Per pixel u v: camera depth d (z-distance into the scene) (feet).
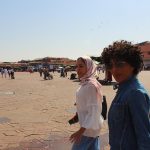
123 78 8.46
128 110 8.04
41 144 25.13
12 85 107.86
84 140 13.38
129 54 8.34
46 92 75.61
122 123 8.13
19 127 31.45
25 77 189.47
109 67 8.69
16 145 24.97
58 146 24.47
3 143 25.53
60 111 41.93
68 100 56.13
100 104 13.35
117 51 8.39
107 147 23.91
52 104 49.96
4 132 29.35
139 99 7.90
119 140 8.21
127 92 8.11
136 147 8.04
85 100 13.25
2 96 65.36
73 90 81.61
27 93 72.84
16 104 50.57
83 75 13.53
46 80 144.36
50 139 26.53
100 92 13.41
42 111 42.27
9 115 38.96
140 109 7.86
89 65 13.46
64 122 33.68
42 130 29.94
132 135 8.07
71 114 39.29
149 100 8.16
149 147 7.77
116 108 8.21
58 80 141.49
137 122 7.84
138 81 8.41
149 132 7.88
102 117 13.69
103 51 8.72
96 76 13.76
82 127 13.12
